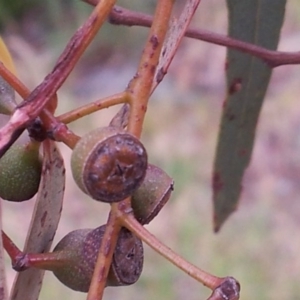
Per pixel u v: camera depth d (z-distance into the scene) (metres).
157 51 0.15
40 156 0.16
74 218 0.64
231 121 0.23
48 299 0.52
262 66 0.23
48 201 0.16
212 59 0.84
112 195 0.14
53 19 0.90
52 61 0.84
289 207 0.62
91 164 0.14
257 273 0.55
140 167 0.14
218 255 0.57
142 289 0.55
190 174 0.65
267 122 0.72
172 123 0.74
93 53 0.90
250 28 0.22
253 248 0.57
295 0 0.83
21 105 0.14
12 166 0.16
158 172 0.16
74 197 0.66
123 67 0.89
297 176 0.67
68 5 0.90
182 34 0.16
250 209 0.62
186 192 0.63
